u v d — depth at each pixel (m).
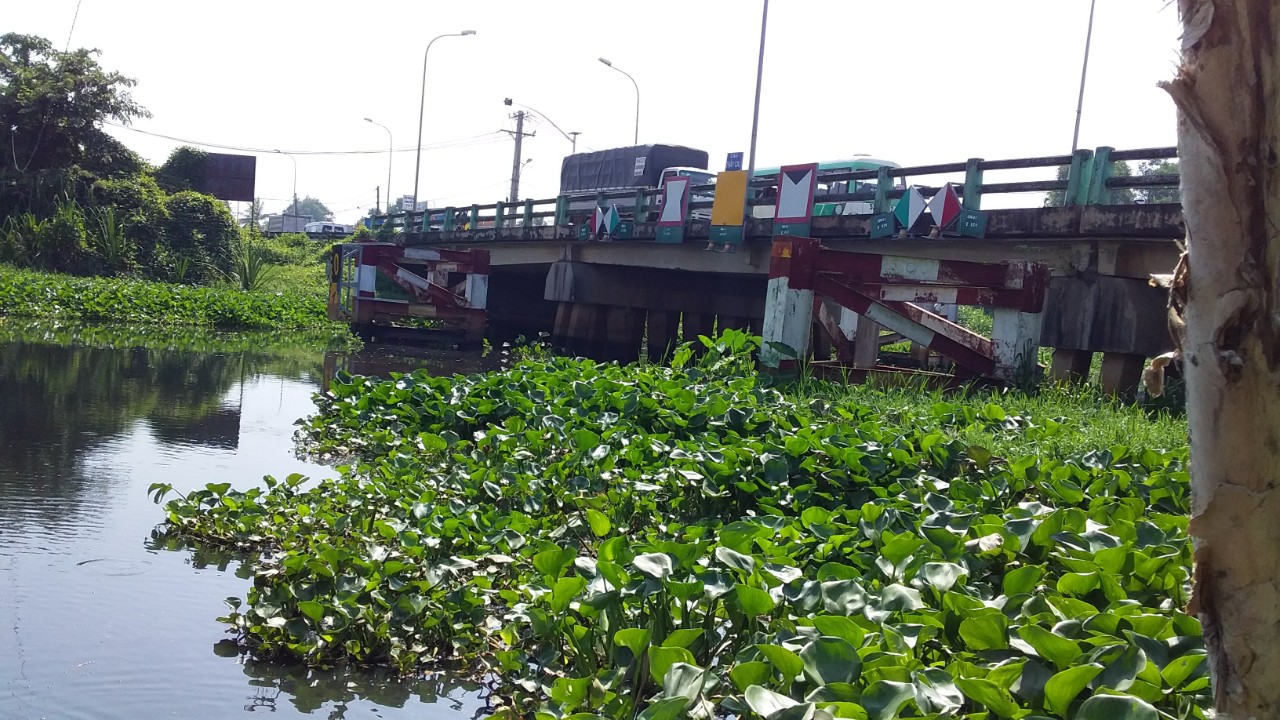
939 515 5.26
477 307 24.12
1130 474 6.39
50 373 14.58
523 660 4.52
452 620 4.96
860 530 5.28
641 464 7.38
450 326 24.95
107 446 9.57
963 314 25.22
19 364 15.33
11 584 5.62
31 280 27.36
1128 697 2.91
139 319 26.14
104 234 35.78
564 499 6.79
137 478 8.30
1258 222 2.13
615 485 6.91
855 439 7.09
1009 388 10.48
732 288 23.02
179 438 10.26
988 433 7.73
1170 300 2.36
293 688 4.52
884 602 4.05
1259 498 2.20
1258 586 2.22
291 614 5.03
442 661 4.83
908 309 11.36
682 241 17.84
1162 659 3.33
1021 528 4.86
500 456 8.34
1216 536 2.24
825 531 5.16
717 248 16.86
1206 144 2.15
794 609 4.33
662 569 4.18
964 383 10.91
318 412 12.49
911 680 3.32
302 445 10.19
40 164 39.25
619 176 26.12
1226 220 2.15
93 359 16.75
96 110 39.78
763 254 16.72
